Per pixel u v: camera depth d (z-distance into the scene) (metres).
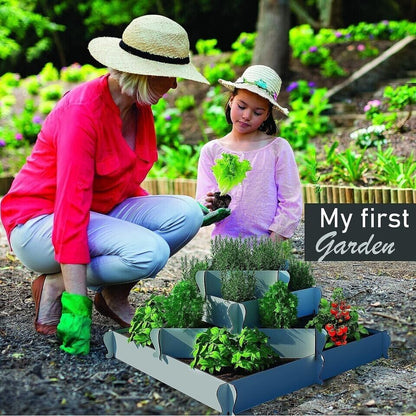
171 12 14.86
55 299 2.54
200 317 2.26
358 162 4.94
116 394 2.04
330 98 7.52
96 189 2.52
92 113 2.32
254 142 2.99
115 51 2.35
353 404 2.05
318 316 2.34
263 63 8.18
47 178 2.45
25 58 15.50
